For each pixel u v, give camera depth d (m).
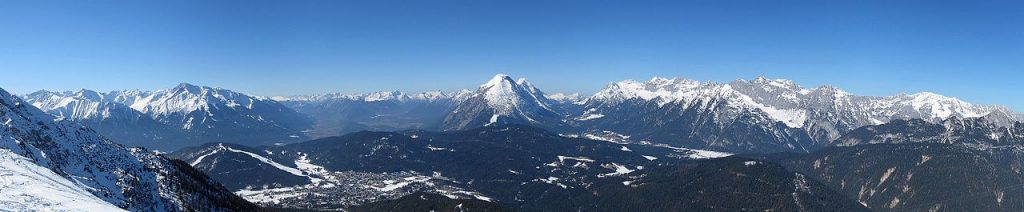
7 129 192.62
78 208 142.75
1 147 177.12
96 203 155.12
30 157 183.12
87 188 181.12
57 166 189.88
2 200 131.88
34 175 163.12
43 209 134.25
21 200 135.88
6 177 150.75
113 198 187.50
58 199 145.50
